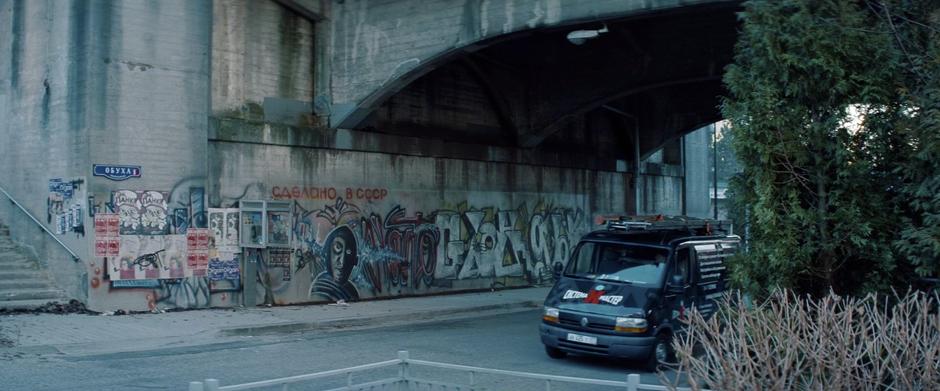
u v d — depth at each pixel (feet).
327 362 40.52
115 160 53.52
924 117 27.76
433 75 75.20
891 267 28.99
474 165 79.20
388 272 69.87
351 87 64.13
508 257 82.94
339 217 65.92
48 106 56.03
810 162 30.78
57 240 55.01
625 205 100.68
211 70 58.90
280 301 61.41
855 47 29.81
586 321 41.14
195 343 45.65
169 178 55.67
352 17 64.18
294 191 62.80
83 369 36.40
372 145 67.97
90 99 52.80
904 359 17.99
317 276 64.03
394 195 70.74
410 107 72.74
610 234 46.88
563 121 81.71
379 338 50.03
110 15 53.62
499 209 82.07
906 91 28.35
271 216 60.54
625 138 101.81
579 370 41.09
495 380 37.81
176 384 33.68
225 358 40.73
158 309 54.90
